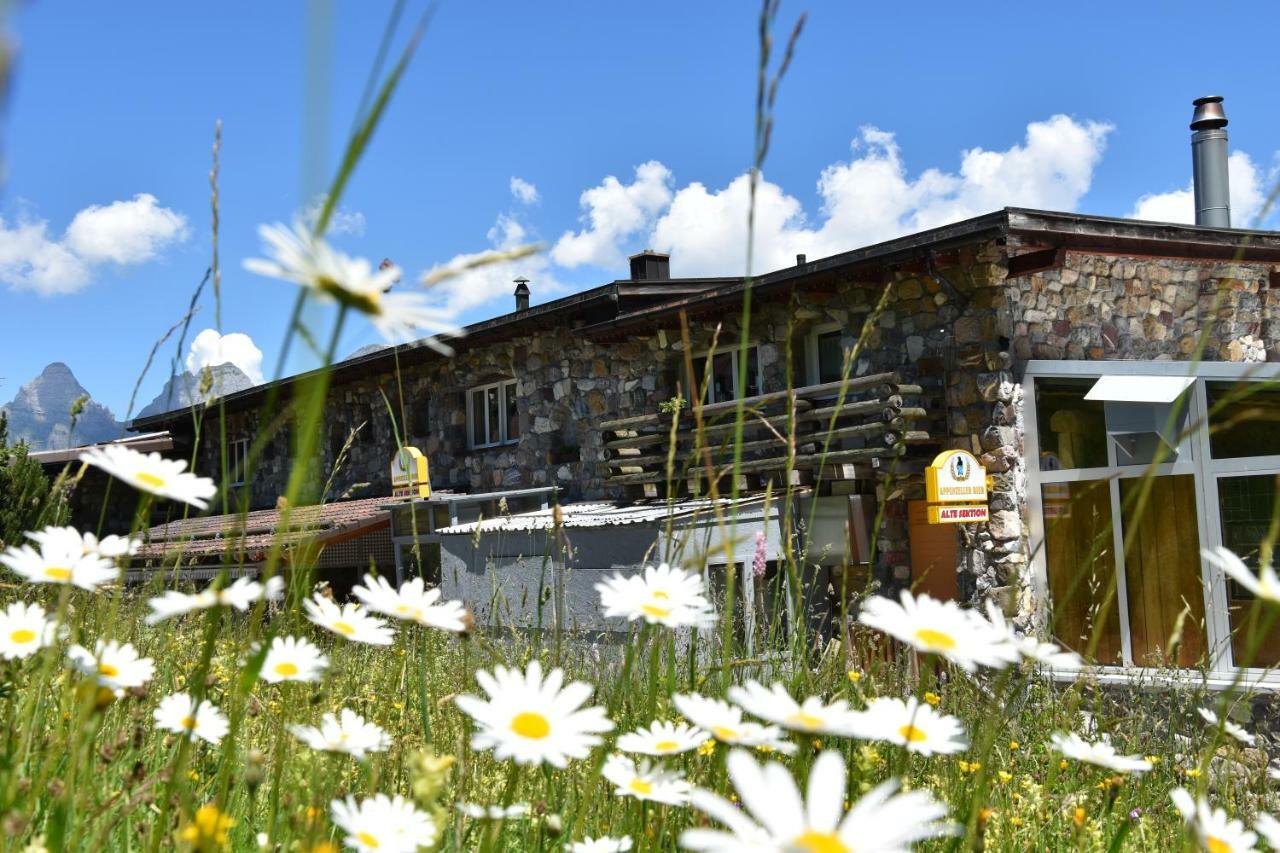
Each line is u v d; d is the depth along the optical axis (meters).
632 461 11.54
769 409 10.63
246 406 18.64
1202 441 8.49
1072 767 3.04
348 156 0.66
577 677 2.91
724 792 1.66
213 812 1.05
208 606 1.09
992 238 9.16
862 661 2.97
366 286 0.66
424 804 1.10
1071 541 9.18
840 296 10.75
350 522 12.60
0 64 0.33
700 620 1.32
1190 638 8.40
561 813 1.86
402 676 2.53
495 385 15.31
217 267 1.25
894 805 0.64
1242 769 3.27
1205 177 13.46
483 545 10.66
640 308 13.11
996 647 1.11
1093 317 10.47
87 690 1.23
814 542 9.70
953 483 9.08
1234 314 11.80
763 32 1.32
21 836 1.17
